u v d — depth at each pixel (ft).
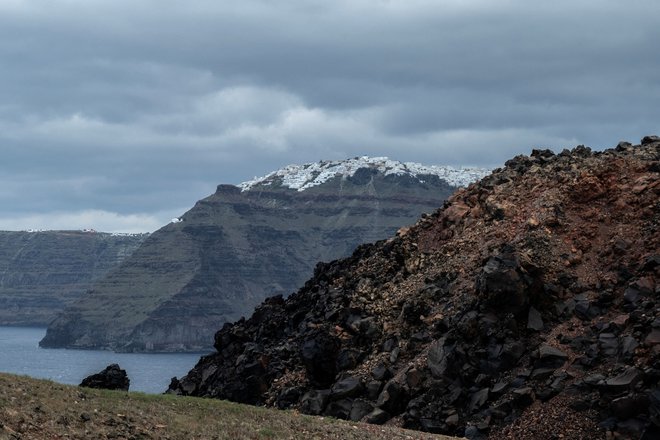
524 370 258.37
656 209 302.25
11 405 172.35
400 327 310.04
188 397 232.12
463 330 275.18
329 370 310.45
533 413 242.17
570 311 274.36
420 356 284.00
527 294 276.62
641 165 327.06
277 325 382.83
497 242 316.40
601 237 300.61
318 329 322.96
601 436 225.97
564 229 306.76
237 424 201.05
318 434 206.28
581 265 290.76
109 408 190.80
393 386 274.16
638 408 224.74
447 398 264.31
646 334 247.09
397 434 220.43
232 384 340.80
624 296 267.39
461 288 305.53
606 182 322.55
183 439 181.57
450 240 347.77
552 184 334.24
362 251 414.00
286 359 340.59
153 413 197.57
